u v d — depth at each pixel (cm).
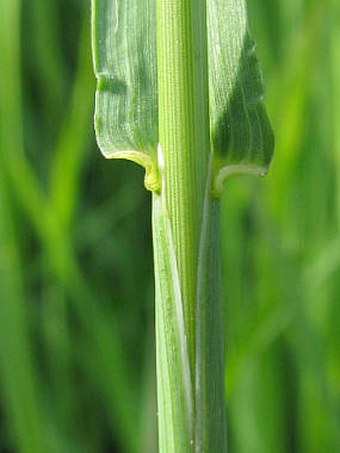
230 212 11
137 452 11
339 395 11
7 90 11
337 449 11
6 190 11
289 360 11
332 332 11
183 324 5
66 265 11
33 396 11
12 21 11
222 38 5
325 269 11
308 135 11
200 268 5
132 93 5
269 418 11
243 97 5
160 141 5
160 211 5
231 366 11
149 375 11
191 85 5
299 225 11
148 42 5
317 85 11
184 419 5
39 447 11
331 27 11
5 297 11
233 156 5
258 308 11
